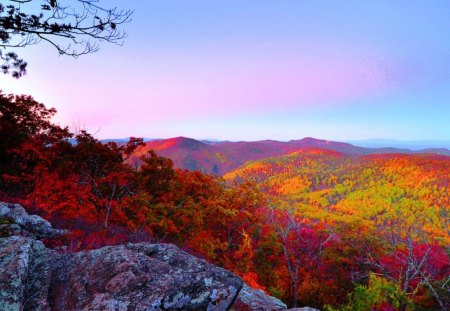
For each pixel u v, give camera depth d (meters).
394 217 192.50
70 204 18.58
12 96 25.02
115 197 23.44
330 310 21.61
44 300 4.06
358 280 35.56
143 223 22.39
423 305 28.67
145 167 27.39
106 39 6.39
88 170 22.25
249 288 8.66
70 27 6.10
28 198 18.05
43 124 24.75
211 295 4.35
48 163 21.05
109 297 4.06
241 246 32.91
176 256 5.25
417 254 32.09
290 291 36.59
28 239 5.33
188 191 35.22
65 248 8.57
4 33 6.27
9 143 21.94
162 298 4.08
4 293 3.78
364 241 39.06
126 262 4.71
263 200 39.09
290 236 38.16
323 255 38.84
